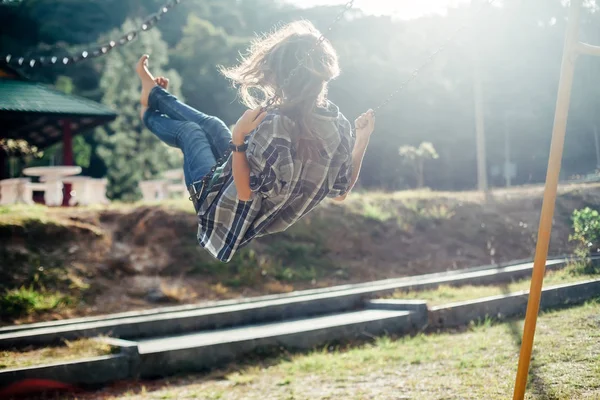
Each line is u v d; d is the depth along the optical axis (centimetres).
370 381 570
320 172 263
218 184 272
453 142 3050
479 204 1435
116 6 4381
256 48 269
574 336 527
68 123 1861
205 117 301
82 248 1141
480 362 552
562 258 698
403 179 3169
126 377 679
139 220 1249
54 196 1634
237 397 580
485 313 788
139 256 1177
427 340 721
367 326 791
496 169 1622
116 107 2684
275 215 277
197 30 3953
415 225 1441
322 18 3197
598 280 628
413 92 3016
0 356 717
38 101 1814
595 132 747
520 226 1285
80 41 4153
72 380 652
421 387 514
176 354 705
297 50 258
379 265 1338
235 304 998
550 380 442
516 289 851
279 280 1230
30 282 1038
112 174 2670
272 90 267
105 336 807
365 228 1422
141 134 2684
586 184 757
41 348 755
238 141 254
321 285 1231
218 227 276
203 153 285
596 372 441
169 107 310
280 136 252
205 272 1191
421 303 816
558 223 745
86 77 3906
